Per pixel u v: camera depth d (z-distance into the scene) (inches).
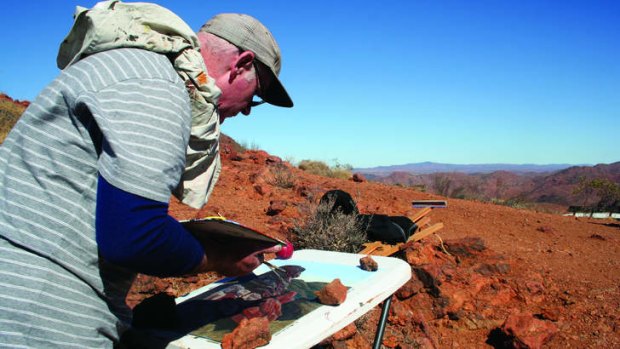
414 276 197.3
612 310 195.9
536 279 222.5
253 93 70.4
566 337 178.1
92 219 53.1
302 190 398.3
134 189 49.3
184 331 63.7
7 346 49.5
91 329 54.4
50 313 51.1
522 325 173.6
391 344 165.0
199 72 58.3
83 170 52.8
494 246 287.1
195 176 61.9
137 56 54.9
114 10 58.2
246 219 273.7
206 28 66.9
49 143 52.1
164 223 51.2
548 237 333.7
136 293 151.1
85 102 50.7
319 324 63.2
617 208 708.0
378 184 582.9
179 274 56.0
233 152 599.5
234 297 74.0
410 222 246.5
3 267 49.9
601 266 258.8
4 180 52.1
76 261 52.4
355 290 73.9
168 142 51.9
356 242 232.5
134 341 63.2
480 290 205.9
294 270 85.1
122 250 49.6
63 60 62.4
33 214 51.1
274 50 69.2
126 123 50.8
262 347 57.3
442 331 185.8
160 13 60.4
